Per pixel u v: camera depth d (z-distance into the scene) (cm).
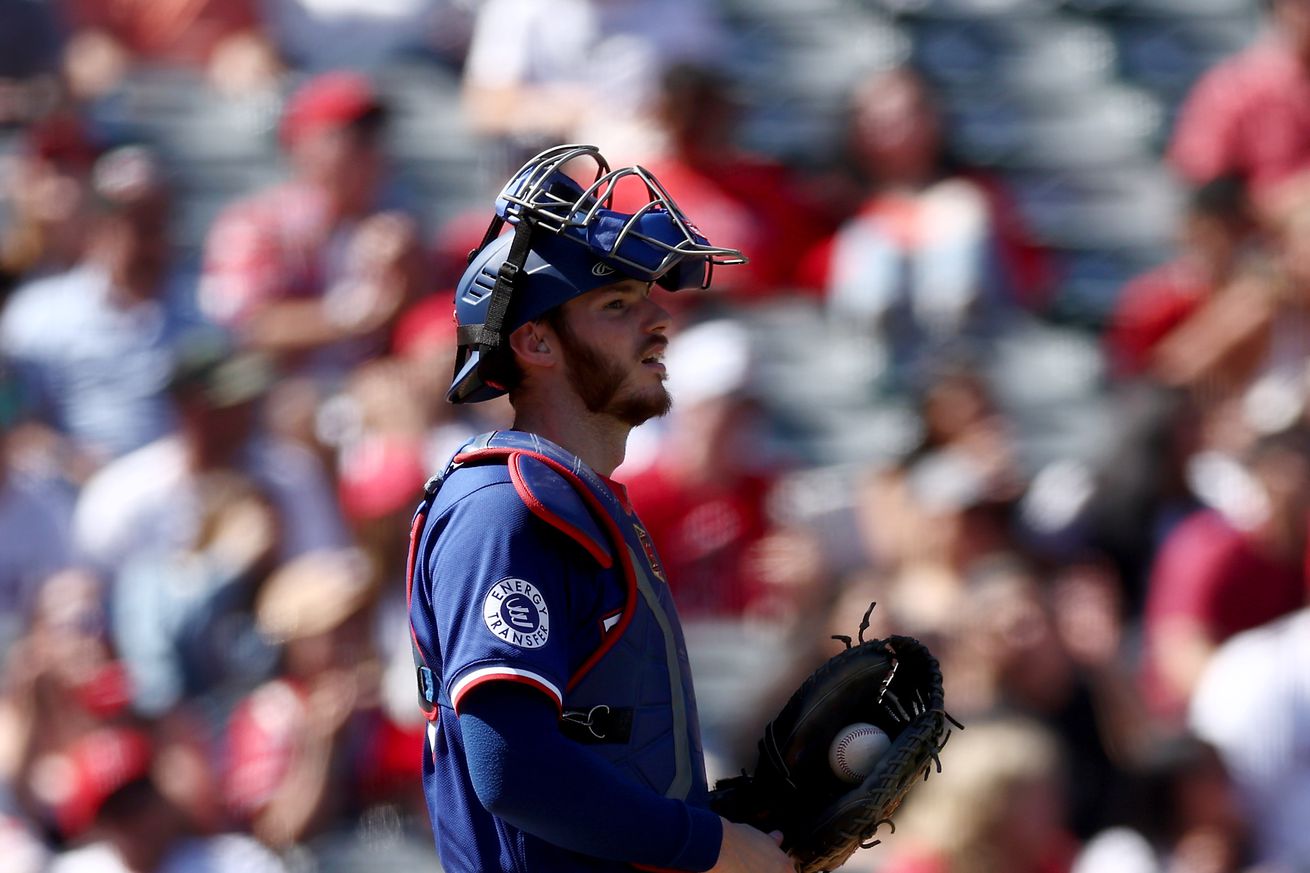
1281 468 1900
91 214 2352
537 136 2534
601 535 836
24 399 2264
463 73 3000
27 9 3089
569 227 853
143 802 1762
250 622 1962
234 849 1817
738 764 1714
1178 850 1691
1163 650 1906
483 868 843
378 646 1898
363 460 2003
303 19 2970
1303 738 1748
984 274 2398
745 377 2038
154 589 1967
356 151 2300
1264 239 2278
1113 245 2688
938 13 2966
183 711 1888
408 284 2227
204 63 2936
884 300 2388
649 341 870
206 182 2719
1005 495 1847
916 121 2456
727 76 2669
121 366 2289
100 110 2831
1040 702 1683
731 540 1991
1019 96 2872
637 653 837
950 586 1811
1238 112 2591
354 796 1859
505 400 2112
